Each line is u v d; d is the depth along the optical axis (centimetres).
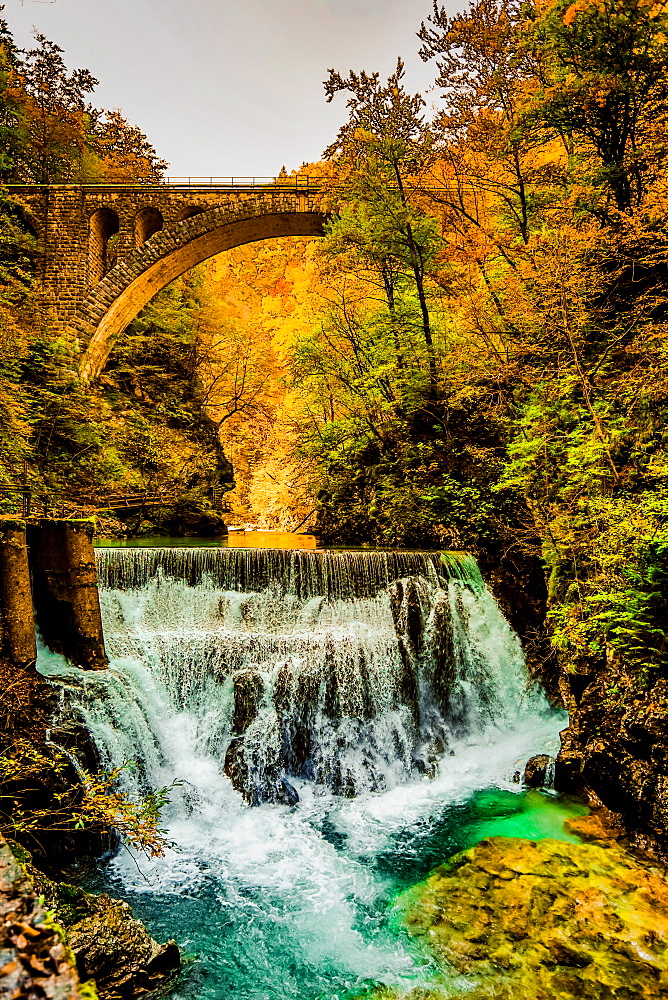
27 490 1659
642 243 1132
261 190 2769
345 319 2252
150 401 2902
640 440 943
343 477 2109
